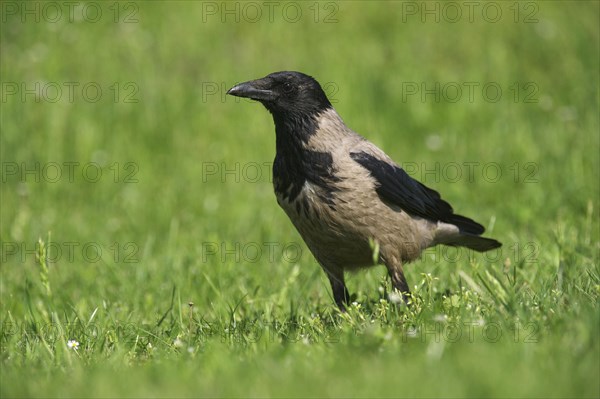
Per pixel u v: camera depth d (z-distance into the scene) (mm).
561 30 20281
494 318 7406
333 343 7199
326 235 9266
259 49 20656
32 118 17953
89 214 14805
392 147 16781
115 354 7570
